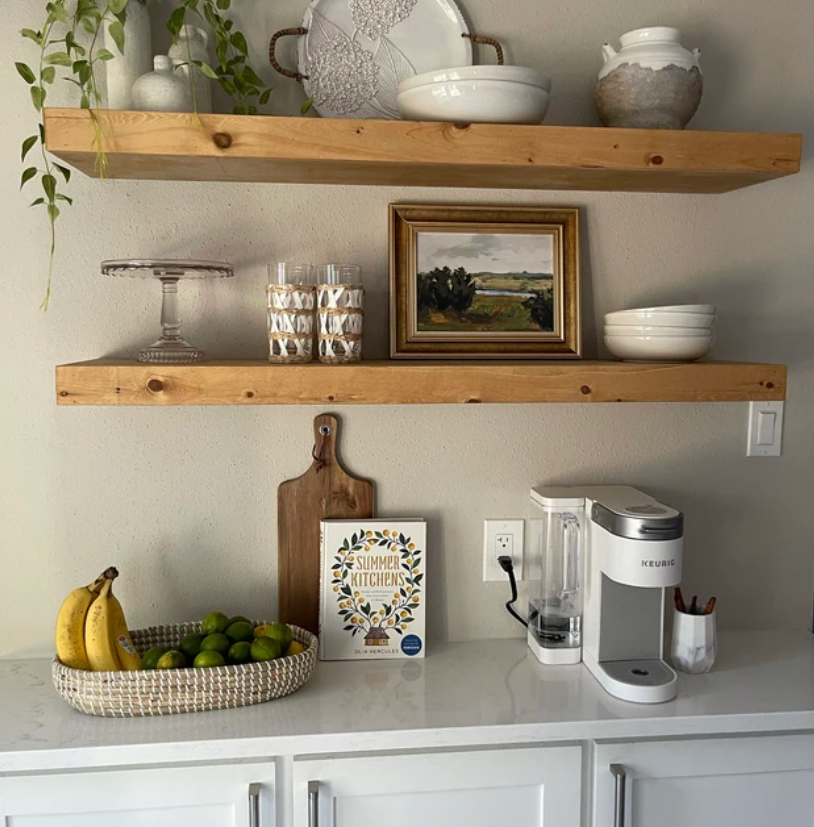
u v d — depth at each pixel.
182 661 1.35
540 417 1.64
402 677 1.47
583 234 1.61
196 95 1.40
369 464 1.60
